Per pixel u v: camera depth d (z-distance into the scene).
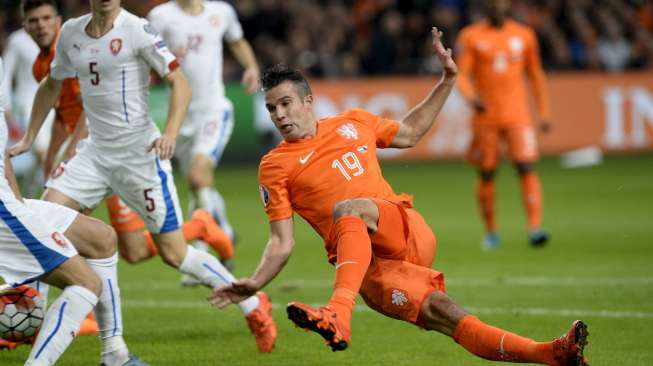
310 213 20.20
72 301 19.00
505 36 42.62
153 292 32.25
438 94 21.70
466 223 48.97
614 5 83.88
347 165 20.23
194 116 36.88
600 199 56.50
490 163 41.88
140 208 24.48
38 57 27.09
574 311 27.78
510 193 62.19
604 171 69.75
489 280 33.34
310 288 32.53
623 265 36.00
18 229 18.56
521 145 41.88
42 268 18.77
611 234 44.16
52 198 24.25
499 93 42.16
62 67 24.27
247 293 18.64
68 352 23.84
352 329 26.28
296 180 20.02
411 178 67.94
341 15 77.00
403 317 19.27
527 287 31.86
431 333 25.66
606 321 26.33
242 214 53.25
